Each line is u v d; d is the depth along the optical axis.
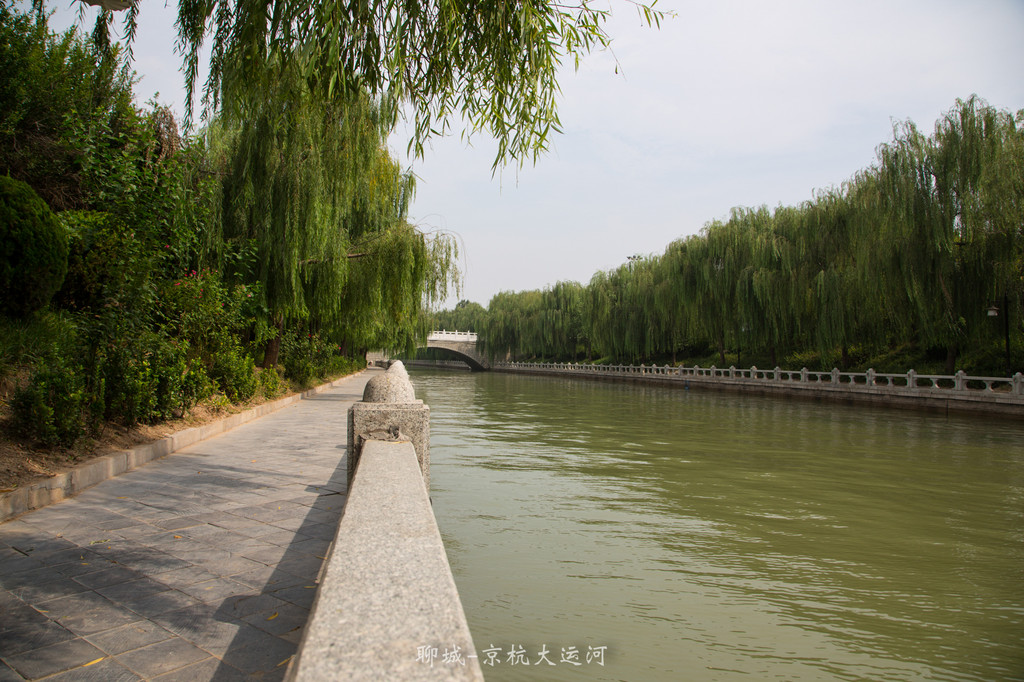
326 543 4.41
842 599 5.71
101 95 10.70
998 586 6.02
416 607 1.60
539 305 64.88
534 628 5.01
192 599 3.38
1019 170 21.00
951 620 5.31
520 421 19.06
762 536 7.40
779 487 9.91
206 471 6.97
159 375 8.81
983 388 26.22
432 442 14.12
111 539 4.41
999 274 22.38
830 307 29.03
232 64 5.24
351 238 18.98
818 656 4.70
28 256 7.07
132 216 8.82
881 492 9.66
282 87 5.11
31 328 7.18
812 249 30.84
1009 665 4.62
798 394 30.64
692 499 9.06
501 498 8.84
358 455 5.09
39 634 2.93
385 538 2.21
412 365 106.19
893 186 23.19
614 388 39.56
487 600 5.50
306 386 21.12
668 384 42.56
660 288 40.91
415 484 3.20
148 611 3.22
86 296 8.37
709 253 36.25
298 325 22.28
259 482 6.44
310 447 8.88
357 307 17.61
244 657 2.75
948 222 22.25
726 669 4.47
